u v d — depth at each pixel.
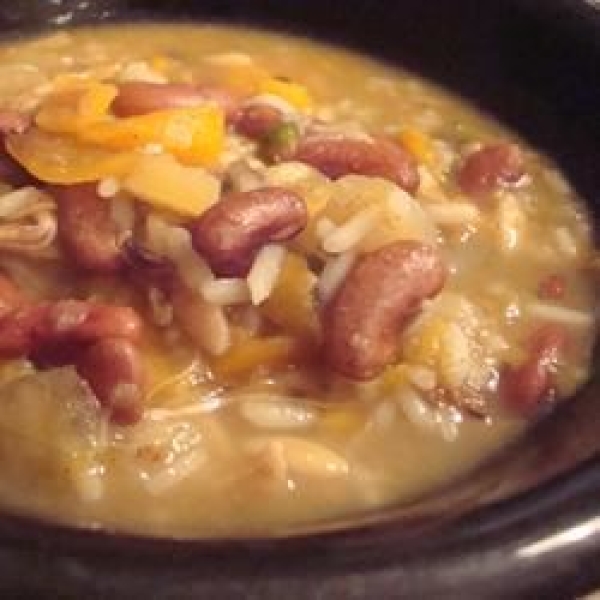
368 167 0.21
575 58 0.24
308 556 0.14
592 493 0.15
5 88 0.23
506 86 0.25
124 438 0.18
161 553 0.14
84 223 0.19
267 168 0.20
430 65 0.26
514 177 0.23
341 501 0.18
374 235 0.19
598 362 0.20
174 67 0.26
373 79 0.26
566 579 0.14
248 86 0.24
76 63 0.26
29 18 0.27
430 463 0.18
